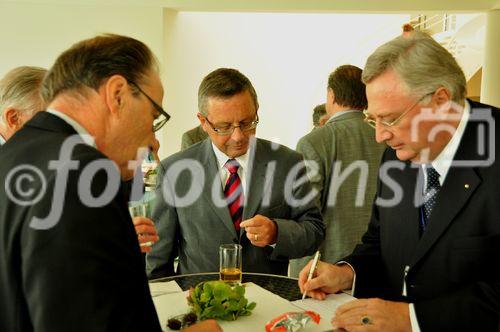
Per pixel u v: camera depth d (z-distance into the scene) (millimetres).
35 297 622
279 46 6918
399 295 1340
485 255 1115
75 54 813
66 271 621
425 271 1219
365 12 5344
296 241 1586
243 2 4926
